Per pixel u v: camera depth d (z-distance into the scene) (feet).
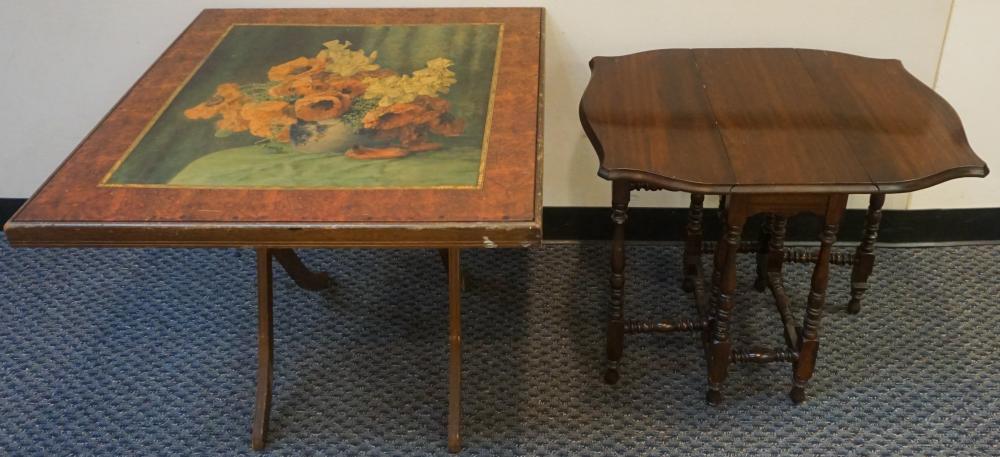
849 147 5.95
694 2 7.68
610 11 7.77
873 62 7.14
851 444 6.72
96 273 8.71
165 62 6.91
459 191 5.15
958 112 8.12
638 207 8.76
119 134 5.89
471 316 8.02
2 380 7.44
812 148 5.95
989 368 7.37
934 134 6.07
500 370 7.45
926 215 8.66
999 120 8.10
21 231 4.97
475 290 8.33
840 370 7.38
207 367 7.56
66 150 8.92
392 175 5.32
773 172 5.70
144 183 5.31
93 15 8.07
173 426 7.00
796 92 6.68
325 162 5.49
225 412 7.12
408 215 4.95
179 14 8.07
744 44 7.89
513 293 8.29
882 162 5.77
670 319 7.90
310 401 7.19
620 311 6.94
